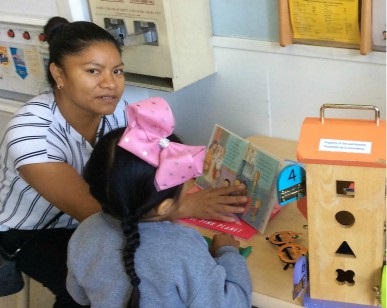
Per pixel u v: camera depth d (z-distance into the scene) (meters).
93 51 1.30
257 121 1.77
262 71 1.67
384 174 0.90
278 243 1.20
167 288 0.96
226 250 1.11
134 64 1.66
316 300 1.04
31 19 1.74
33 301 2.04
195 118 1.90
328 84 1.57
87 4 1.67
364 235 0.95
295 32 1.54
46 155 1.32
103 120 1.49
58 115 1.38
